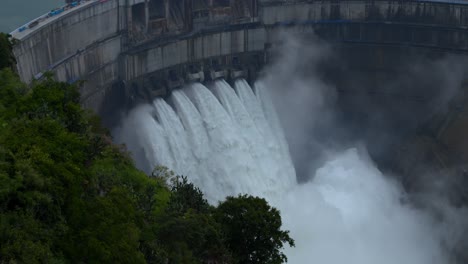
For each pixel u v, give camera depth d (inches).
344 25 6097.4
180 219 2423.7
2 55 3225.9
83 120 2669.8
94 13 4817.9
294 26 6072.8
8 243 1829.5
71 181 2113.7
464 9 5816.9
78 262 1999.3
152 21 5354.3
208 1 5684.1
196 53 5575.8
